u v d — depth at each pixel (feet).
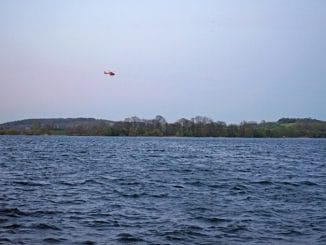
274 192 110.01
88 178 134.41
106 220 72.84
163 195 101.14
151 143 487.20
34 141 508.53
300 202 94.99
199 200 94.84
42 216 74.90
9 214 75.51
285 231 67.87
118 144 445.37
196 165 193.77
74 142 490.49
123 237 62.54
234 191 109.91
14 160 206.39
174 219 74.49
